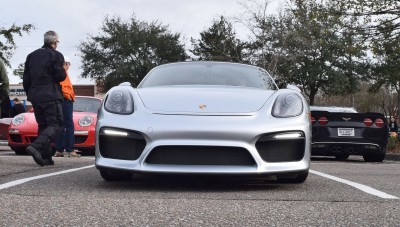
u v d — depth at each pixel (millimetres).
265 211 3051
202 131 3963
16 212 2951
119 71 50219
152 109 4168
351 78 41062
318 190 4164
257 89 4750
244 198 3613
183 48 54688
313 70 39250
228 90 4562
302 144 4160
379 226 2639
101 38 52000
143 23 52969
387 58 16609
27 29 30938
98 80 53125
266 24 28688
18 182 4434
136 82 51469
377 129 9367
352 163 8352
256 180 4891
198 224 2662
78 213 2939
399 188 4277
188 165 3977
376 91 35531
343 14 15031
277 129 4066
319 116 9375
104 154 4168
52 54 6203
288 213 2986
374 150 9414
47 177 4938
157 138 3990
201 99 4281
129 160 4062
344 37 15625
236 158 4004
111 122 4152
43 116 6266
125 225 2625
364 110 71750
